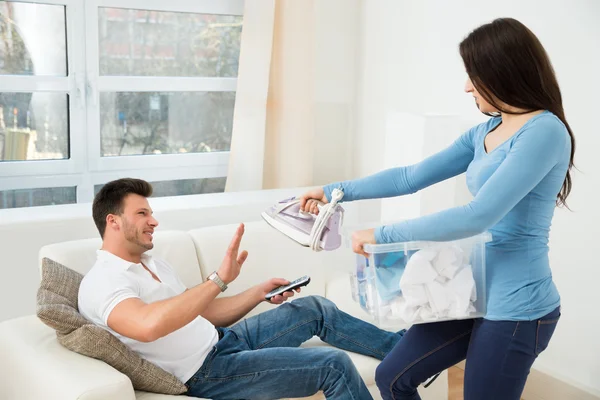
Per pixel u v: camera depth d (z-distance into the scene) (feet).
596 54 8.95
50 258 7.83
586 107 9.14
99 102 11.63
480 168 6.24
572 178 9.40
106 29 11.47
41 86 11.06
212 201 11.02
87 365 6.46
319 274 9.71
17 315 9.45
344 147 13.37
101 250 7.52
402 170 7.14
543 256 6.13
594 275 9.25
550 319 6.13
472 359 6.25
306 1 12.12
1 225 9.14
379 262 6.20
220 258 8.93
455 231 5.86
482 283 6.17
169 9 11.87
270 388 7.40
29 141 11.23
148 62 11.94
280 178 12.71
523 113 6.00
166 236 8.70
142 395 6.88
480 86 6.04
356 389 7.39
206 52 12.43
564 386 9.68
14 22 10.76
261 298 8.47
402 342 6.84
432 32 11.32
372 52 12.70
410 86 11.88
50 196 11.50
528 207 6.01
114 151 11.94
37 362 6.55
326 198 7.29
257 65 12.05
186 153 12.54
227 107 12.82
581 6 9.06
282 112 12.44
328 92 12.96
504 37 5.86
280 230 7.39
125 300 6.86
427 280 6.13
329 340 8.42
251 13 11.87
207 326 7.80
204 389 7.42
